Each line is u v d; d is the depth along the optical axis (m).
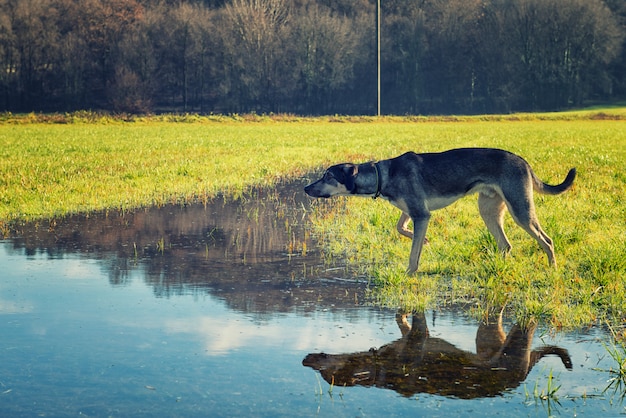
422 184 8.76
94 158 24.33
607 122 63.66
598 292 7.68
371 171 8.87
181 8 99.75
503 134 41.62
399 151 27.58
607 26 95.00
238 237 11.34
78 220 12.81
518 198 8.70
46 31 94.12
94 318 6.94
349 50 97.19
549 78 97.38
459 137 38.25
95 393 5.12
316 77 97.25
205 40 97.44
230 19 96.69
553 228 10.49
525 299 7.54
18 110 94.00
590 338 6.37
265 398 5.05
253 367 5.64
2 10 94.06
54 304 7.44
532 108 98.31
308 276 8.73
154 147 30.16
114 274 8.81
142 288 8.12
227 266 9.28
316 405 4.93
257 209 14.30
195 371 5.54
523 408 4.90
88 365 5.66
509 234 10.70
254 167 21.94
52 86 96.00
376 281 8.34
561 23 94.94
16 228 11.98
